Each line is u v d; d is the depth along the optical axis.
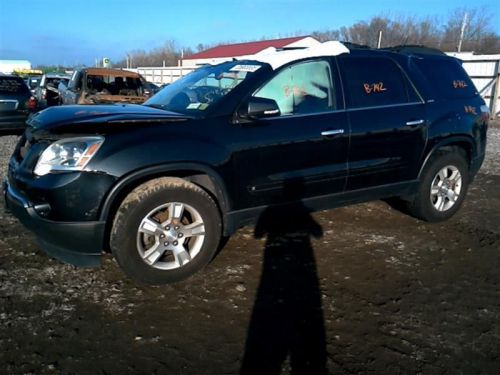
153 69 36.03
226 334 2.87
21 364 2.53
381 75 4.50
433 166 4.79
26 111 10.28
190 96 4.13
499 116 16.59
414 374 2.54
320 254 4.10
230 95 3.72
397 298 3.35
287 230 4.67
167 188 3.36
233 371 2.53
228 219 3.70
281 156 3.81
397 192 4.65
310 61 4.11
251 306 3.20
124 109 3.80
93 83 12.37
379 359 2.66
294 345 2.77
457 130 4.81
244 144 3.63
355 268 3.83
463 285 3.58
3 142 9.74
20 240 4.20
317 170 4.04
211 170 3.50
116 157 3.18
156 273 3.41
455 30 42.72
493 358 2.69
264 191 3.80
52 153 3.19
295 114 3.95
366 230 4.75
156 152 3.29
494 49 40.91
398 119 4.42
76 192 3.10
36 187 3.15
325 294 3.38
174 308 3.15
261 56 4.29
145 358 2.62
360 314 3.12
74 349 2.68
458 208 5.11
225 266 3.81
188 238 3.58
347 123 4.12
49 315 3.01
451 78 5.04
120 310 3.11
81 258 3.29
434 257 4.11
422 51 5.04
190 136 3.46
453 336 2.90
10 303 3.13
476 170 5.24
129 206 3.25
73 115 3.51
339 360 2.64
